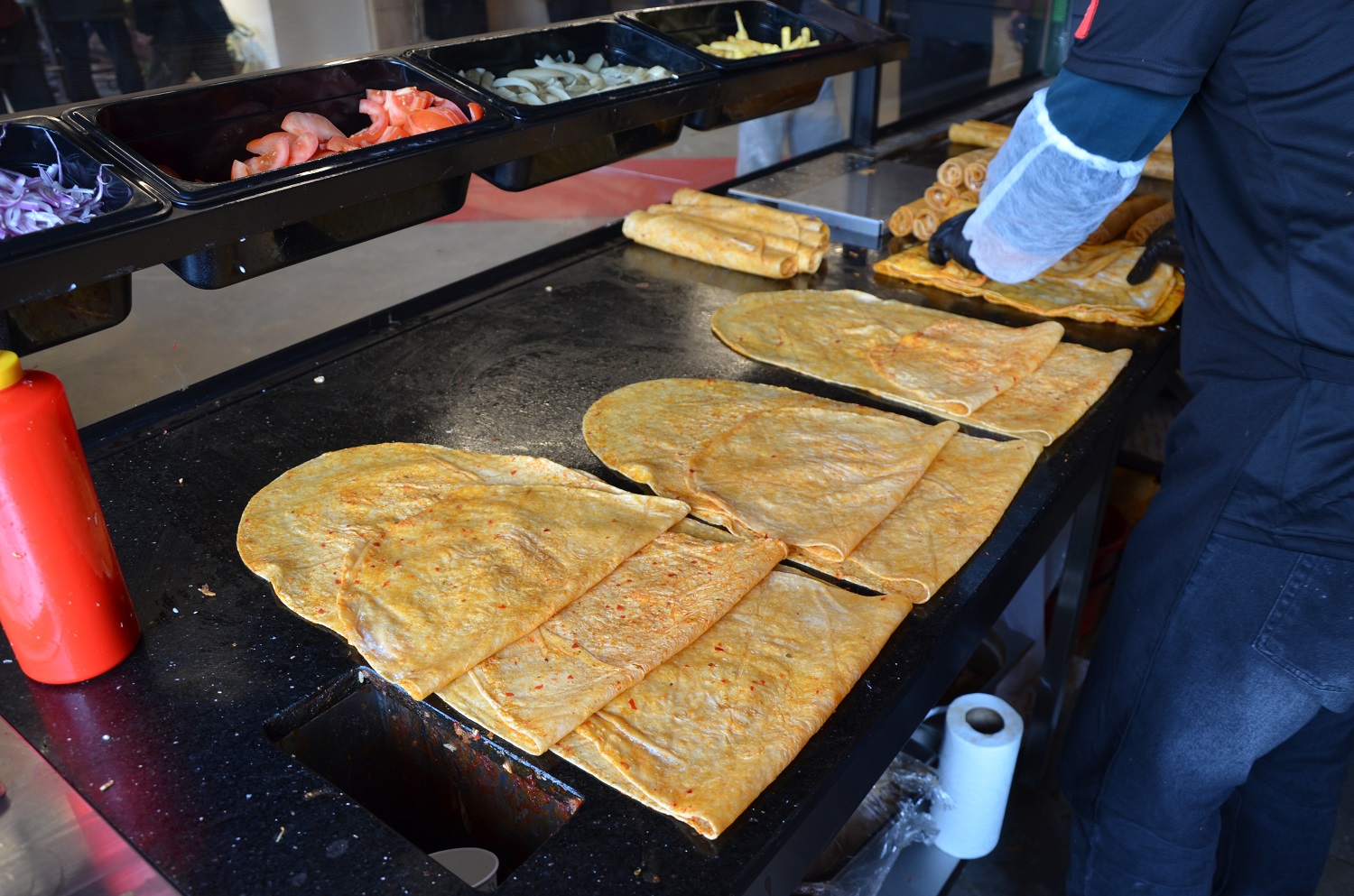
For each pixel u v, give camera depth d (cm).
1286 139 105
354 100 145
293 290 173
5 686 95
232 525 118
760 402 148
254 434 137
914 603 109
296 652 99
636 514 118
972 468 132
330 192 115
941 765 169
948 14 298
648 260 204
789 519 118
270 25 149
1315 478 113
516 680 94
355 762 101
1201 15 103
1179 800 130
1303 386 113
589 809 83
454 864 88
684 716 91
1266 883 155
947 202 216
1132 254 203
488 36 163
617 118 150
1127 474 260
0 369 82
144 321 151
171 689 95
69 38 129
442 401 147
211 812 82
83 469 89
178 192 105
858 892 156
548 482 125
